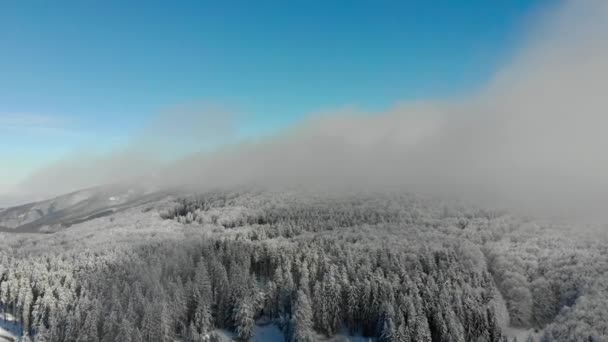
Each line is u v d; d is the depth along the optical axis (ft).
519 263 452.76
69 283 432.66
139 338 350.43
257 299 416.05
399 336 337.52
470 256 451.12
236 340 384.47
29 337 402.11
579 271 411.13
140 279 417.69
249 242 534.78
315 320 388.37
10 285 447.01
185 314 397.19
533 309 403.95
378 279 397.60
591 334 311.27
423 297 378.73
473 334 360.69
